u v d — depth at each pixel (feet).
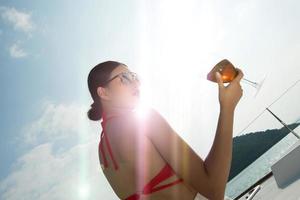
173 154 3.63
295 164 12.75
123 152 3.93
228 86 3.84
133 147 3.84
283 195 11.93
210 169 3.47
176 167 3.61
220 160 3.46
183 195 3.71
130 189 3.94
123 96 4.34
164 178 3.73
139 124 3.84
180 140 3.70
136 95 4.37
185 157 3.58
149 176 3.78
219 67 3.99
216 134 3.62
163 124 3.77
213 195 3.50
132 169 3.89
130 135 3.87
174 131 3.78
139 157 3.80
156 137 3.73
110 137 4.14
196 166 3.54
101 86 4.47
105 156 4.32
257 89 4.53
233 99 3.78
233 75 3.97
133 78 4.41
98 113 4.75
